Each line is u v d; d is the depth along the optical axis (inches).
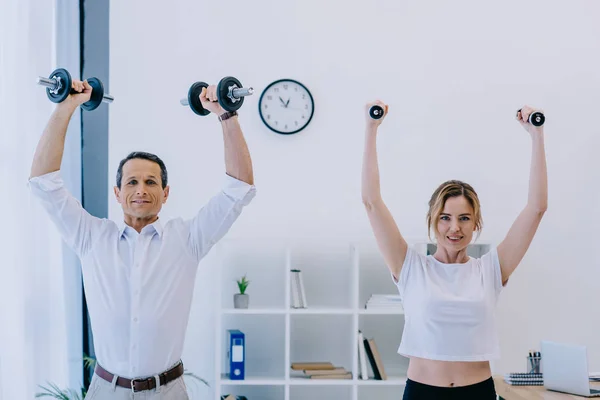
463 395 102.8
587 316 179.2
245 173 99.6
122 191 99.8
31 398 152.0
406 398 105.7
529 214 106.0
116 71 178.5
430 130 180.1
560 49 182.7
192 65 179.9
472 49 181.6
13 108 149.2
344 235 178.4
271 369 176.2
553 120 181.5
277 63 180.1
